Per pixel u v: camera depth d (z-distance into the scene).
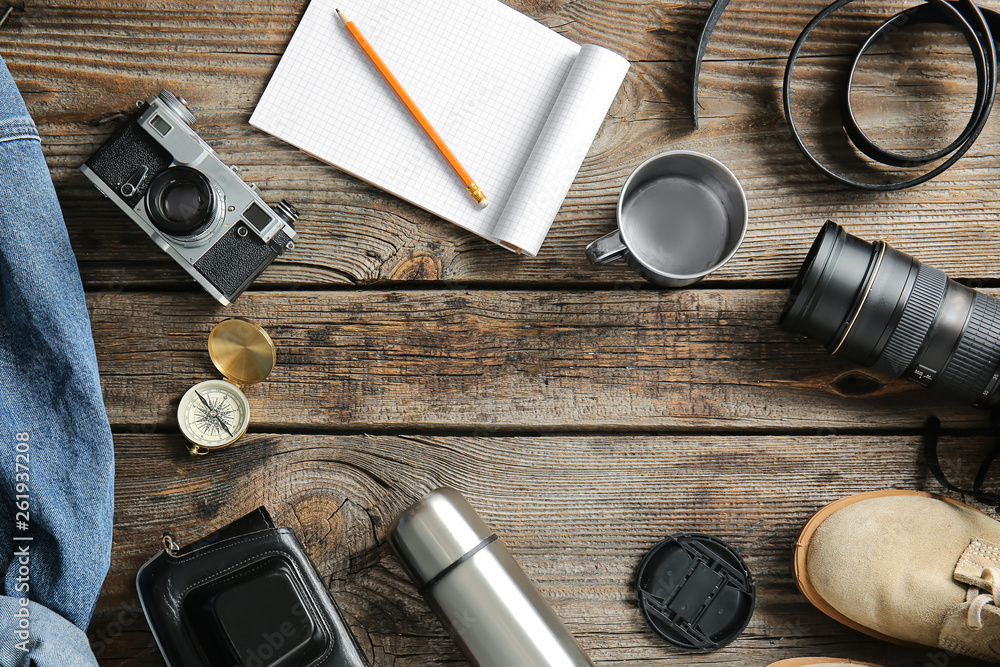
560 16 1.02
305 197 1.01
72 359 0.86
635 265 0.92
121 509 0.99
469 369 1.01
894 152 1.04
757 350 1.02
